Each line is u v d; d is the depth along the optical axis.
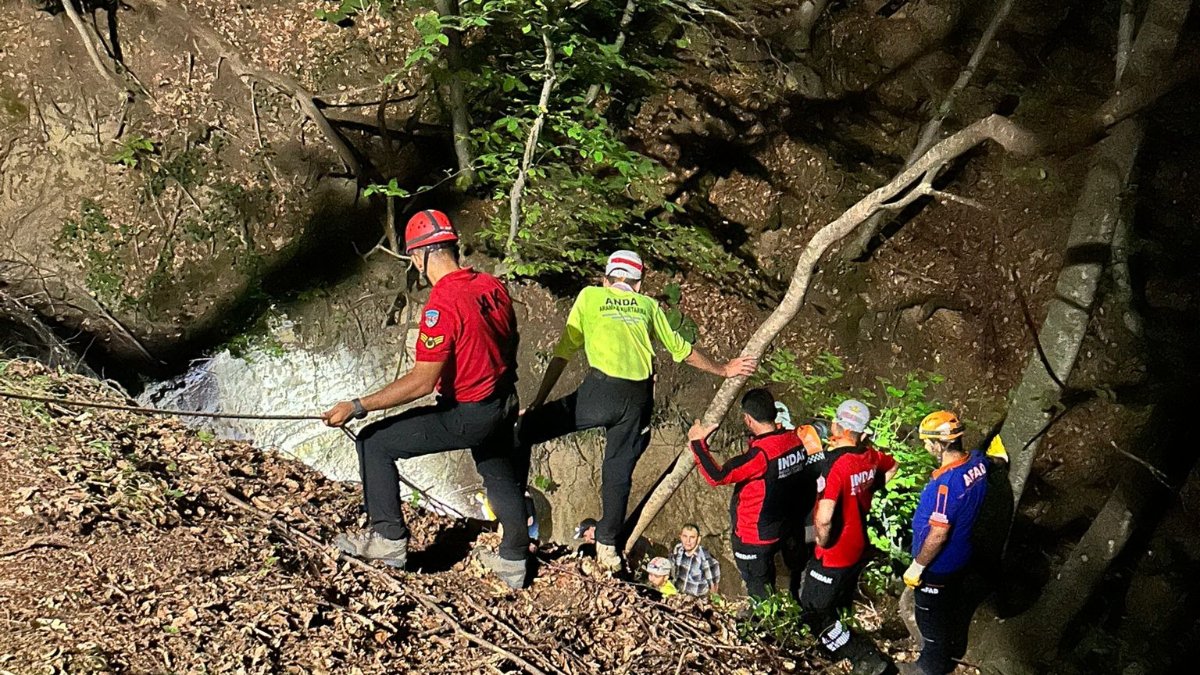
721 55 13.31
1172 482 10.65
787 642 5.75
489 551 5.29
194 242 10.82
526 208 10.73
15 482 4.74
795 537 6.89
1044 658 7.96
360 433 4.60
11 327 9.55
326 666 3.97
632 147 12.55
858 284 12.62
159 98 11.02
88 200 10.55
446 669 4.25
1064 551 10.54
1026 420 7.84
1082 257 7.30
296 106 11.48
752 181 12.84
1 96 10.52
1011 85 13.13
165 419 6.24
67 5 10.51
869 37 13.73
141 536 4.57
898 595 8.70
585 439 11.09
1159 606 8.27
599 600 5.27
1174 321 11.68
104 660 3.60
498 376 4.46
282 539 4.93
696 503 11.00
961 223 12.84
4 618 3.75
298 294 10.95
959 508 6.14
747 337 12.12
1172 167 12.16
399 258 11.28
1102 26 13.18
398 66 11.96
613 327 5.27
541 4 8.61
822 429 6.39
